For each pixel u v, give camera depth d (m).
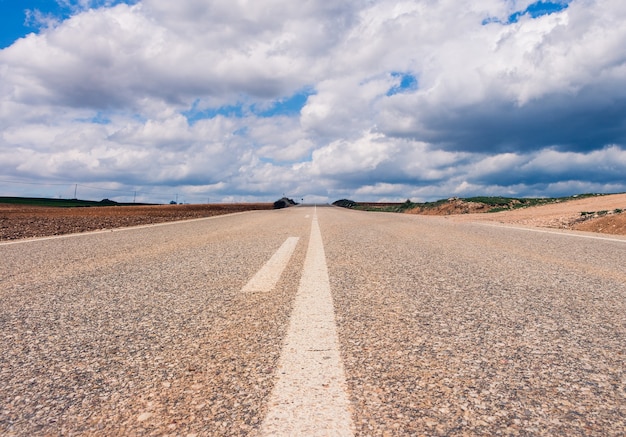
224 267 3.92
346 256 4.66
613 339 1.85
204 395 1.31
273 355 1.65
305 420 1.14
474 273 3.57
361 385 1.37
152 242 6.34
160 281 3.26
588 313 2.29
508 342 1.80
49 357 1.67
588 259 4.43
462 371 1.48
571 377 1.44
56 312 2.37
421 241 6.35
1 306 2.53
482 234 7.62
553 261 4.28
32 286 3.14
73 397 1.31
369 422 1.13
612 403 1.25
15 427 1.14
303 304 2.49
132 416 1.19
